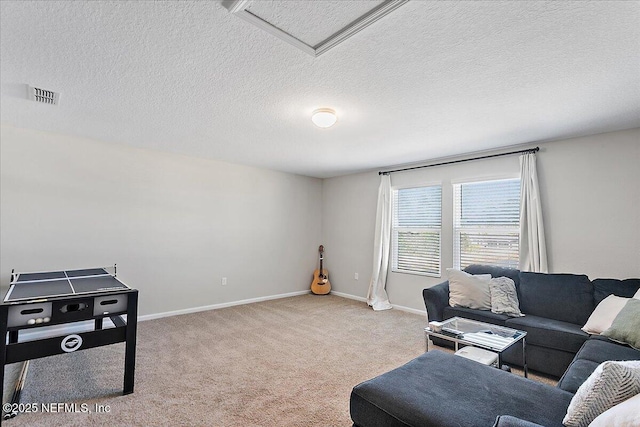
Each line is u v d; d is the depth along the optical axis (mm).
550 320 2957
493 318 3055
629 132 3156
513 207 3975
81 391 2340
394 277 5113
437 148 4020
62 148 3637
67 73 2148
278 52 1885
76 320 2207
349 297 5730
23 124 3281
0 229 3307
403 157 4523
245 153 4398
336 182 6137
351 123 3105
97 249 3854
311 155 4465
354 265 5734
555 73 2117
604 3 1450
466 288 3395
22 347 2033
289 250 5836
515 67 2043
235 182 5109
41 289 2414
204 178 4762
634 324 2201
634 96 2455
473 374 1725
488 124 3105
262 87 2344
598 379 1185
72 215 3693
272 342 3420
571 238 3457
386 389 1564
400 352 3184
